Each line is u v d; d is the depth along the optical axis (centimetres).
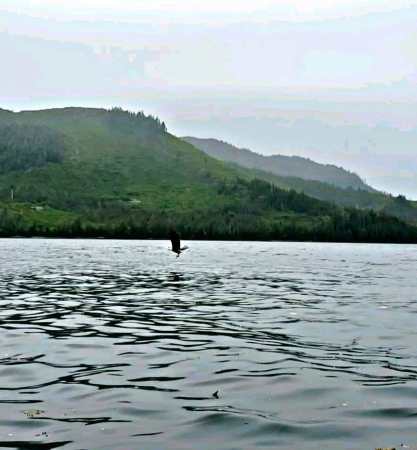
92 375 1597
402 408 1300
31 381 1530
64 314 2814
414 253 16112
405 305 3281
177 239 4809
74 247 15588
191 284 4588
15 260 8150
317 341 2123
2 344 2044
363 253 15312
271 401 1355
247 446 1068
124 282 4694
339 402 1349
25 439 1098
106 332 2305
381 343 2086
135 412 1270
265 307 3148
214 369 1672
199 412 1270
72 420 1213
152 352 1911
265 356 1850
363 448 1052
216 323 2556
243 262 8631
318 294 3906
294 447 1062
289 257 11119
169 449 1052
